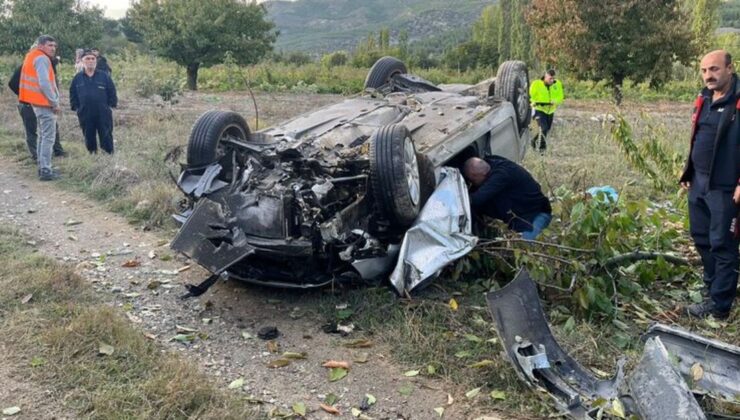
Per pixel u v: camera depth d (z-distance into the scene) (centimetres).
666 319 504
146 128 1139
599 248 529
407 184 498
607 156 1027
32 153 920
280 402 389
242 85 2480
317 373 421
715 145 480
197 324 477
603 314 495
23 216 692
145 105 1570
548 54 2028
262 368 425
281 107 1666
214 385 393
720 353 400
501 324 429
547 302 520
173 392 372
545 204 596
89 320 438
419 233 514
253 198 501
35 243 614
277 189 497
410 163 513
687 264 579
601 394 387
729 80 478
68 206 733
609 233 543
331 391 402
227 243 481
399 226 525
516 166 587
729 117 473
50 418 354
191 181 538
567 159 1019
